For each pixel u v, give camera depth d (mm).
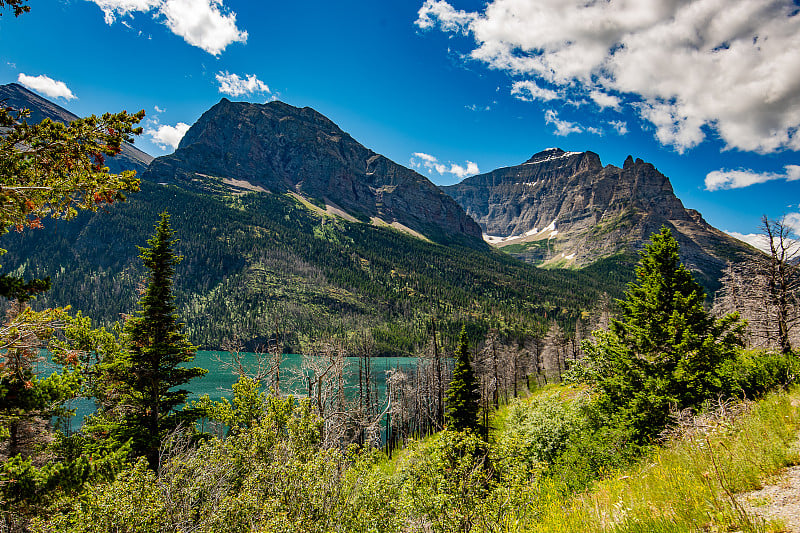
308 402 18391
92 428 17609
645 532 5223
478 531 9844
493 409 53875
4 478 9609
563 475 13258
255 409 21922
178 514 11273
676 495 6027
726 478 6082
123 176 7137
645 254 19594
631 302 19375
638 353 18531
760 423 8094
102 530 9641
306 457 14461
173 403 19891
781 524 4328
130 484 10578
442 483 10789
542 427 20062
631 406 15961
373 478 13633
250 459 15258
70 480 10602
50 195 6828
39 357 8984
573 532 6414
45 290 7754
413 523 11625
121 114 6848
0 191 6457
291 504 11078
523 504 10094
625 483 8508
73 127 6562
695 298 17625
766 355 17281
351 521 11922
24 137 6273
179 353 20078
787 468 6016
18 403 8289
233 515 11578
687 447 8523
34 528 9500
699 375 15242
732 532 4504
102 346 19594
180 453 15156
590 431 16875
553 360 69312
